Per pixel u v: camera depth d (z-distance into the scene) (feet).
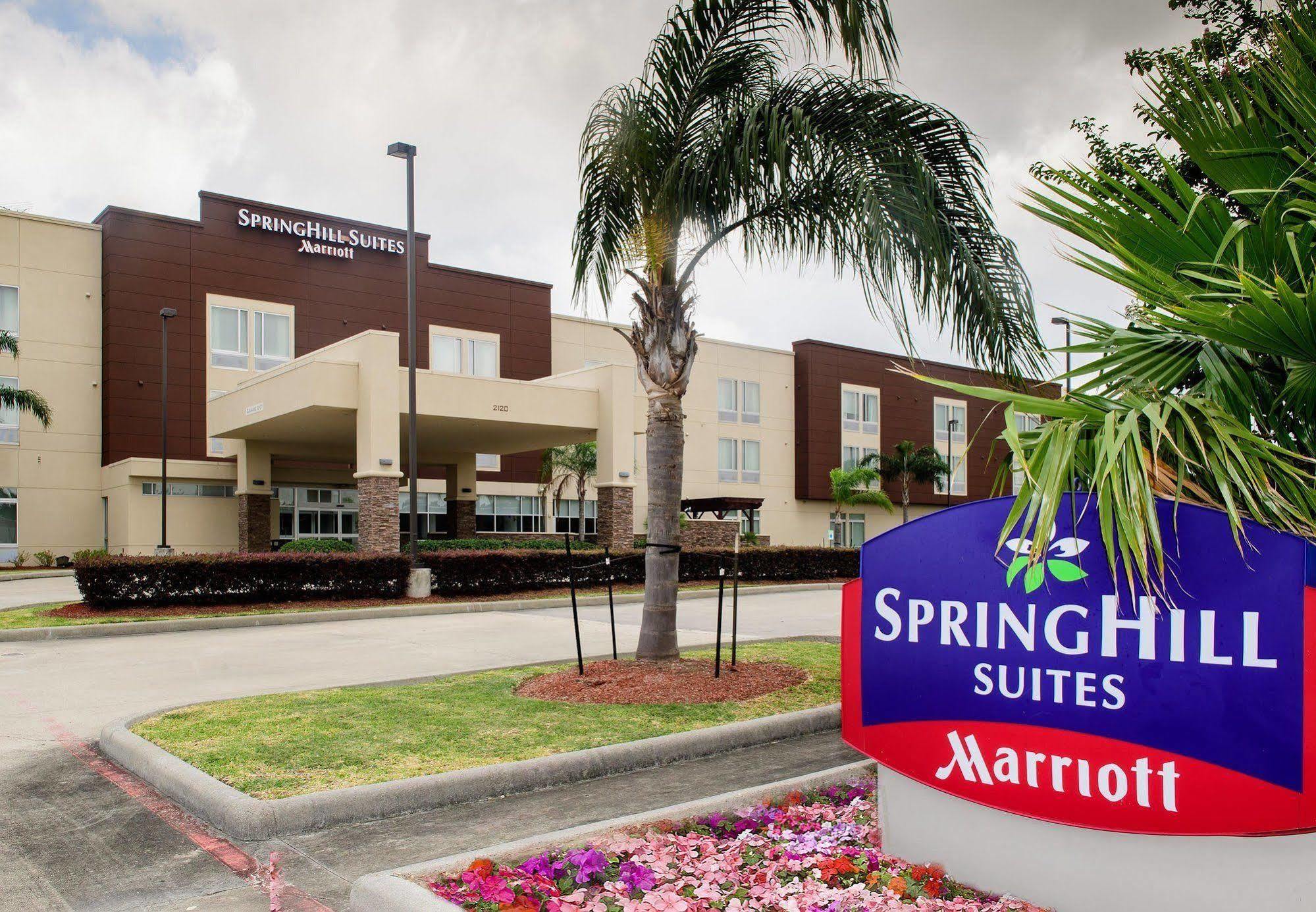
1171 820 10.76
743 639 42.09
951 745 12.51
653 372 29.09
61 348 103.24
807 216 28.84
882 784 13.39
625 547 76.79
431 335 118.01
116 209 102.99
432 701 25.55
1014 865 12.05
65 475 102.99
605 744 20.61
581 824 16.66
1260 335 11.32
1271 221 12.49
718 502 107.65
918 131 26.89
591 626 49.29
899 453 148.77
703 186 28.14
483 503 119.85
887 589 13.26
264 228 109.19
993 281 25.84
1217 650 10.53
